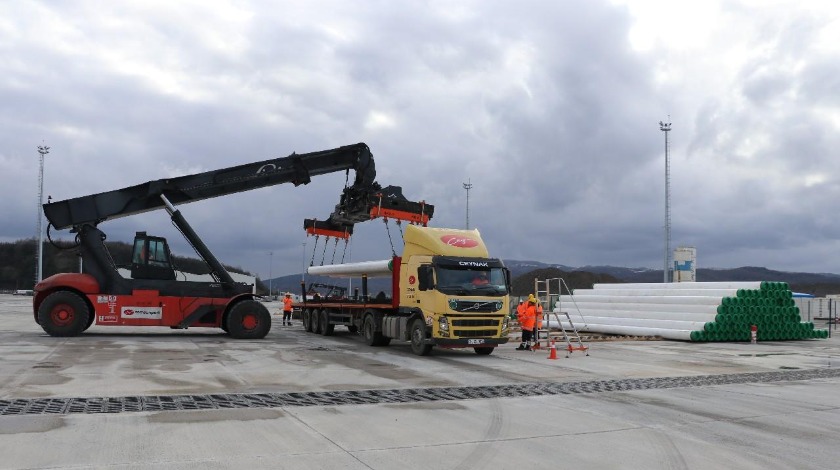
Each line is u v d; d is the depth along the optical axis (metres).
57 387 11.12
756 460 7.09
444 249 18.30
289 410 9.44
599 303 31.98
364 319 21.86
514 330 32.03
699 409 10.18
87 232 22.05
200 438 7.55
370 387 12.04
